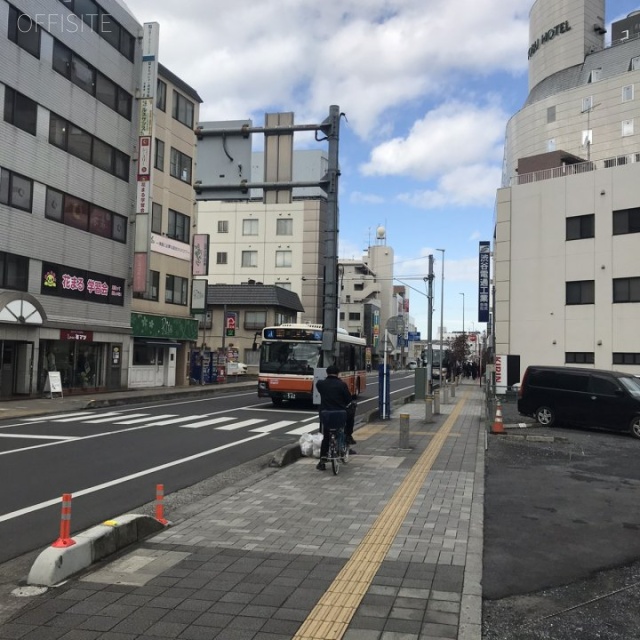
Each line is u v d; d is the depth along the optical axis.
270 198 13.96
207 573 4.80
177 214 34.34
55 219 23.94
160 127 32.56
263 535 5.90
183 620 3.92
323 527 6.21
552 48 62.06
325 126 13.58
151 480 8.88
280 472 9.25
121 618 3.94
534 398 16.81
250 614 4.03
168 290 33.53
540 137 57.72
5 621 3.88
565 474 9.93
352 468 9.61
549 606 4.44
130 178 29.03
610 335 28.38
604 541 6.15
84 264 25.73
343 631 3.79
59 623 3.86
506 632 3.97
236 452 11.59
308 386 20.80
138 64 29.27
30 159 22.41
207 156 14.10
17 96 21.77
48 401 21.33
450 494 7.79
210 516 6.64
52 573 4.53
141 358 31.00
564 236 30.16
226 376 40.09
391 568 4.98
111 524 5.41
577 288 29.67
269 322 52.81
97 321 26.66
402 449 11.61
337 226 13.68
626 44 55.50
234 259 65.38
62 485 8.37
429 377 26.81
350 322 89.88
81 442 12.31
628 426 15.01
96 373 27.12
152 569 4.88
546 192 30.89
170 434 13.91
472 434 14.30
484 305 40.53
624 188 28.33
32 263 22.69
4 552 5.54
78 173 25.25
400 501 7.38
